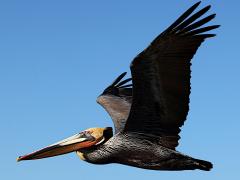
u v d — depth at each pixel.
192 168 13.84
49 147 14.77
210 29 11.93
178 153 13.60
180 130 13.35
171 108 12.99
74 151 14.96
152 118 13.48
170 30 11.95
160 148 13.73
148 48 12.25
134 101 13.25
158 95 12.93
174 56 12.30
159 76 12.62
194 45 12.11
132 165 14.30
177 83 12.54
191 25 11.92
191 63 12.23
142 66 12.60
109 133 14.92
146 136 13.80
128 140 14.02
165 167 13.99
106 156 14.44
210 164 13.55
